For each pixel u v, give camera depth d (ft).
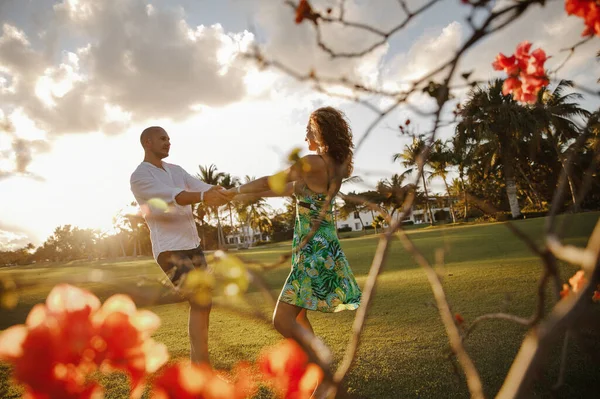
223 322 14.58
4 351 1.90
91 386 1.97
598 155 2.58
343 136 8.05
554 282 2.04
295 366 2.52
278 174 2.61
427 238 53.88
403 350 10.06
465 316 12.66
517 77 4.29
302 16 2.91
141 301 2.11
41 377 1.89
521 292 15.49
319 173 7.73
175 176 11.61
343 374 2.27
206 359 8.94
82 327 1.97
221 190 9.18
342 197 2.64
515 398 1.53
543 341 1.56
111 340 2.00
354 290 8.28
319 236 8.01
